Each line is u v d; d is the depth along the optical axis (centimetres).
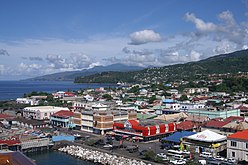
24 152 13512
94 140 14650
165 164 10912
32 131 16188
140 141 14800
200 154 11988
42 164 11881
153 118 19138
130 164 11162
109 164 11588
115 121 17312
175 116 19188
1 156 9100
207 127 15138
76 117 18588
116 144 14112
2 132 15312
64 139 15000
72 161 12319
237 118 17225
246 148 10862
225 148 12612
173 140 13425
